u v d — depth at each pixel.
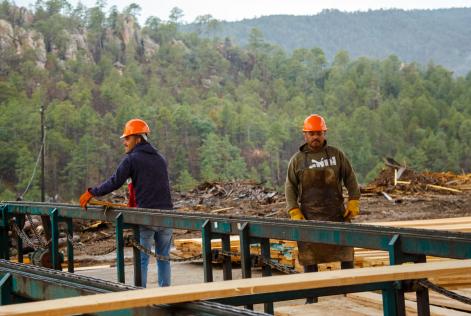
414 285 3.69
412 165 184.75
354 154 192.62
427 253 4.15
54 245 8.48
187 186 150.88
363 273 3.15
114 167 162.62
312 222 5.05
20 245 9.89
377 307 5.43
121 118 174.75
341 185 6.59
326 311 5.31
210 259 6.15
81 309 2.57
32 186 145.12
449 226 10.22
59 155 158.12
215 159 173.50
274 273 8.85
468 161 196.25
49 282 4.22
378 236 4.51
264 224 5.52
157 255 6.75
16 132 159.62
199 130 182.88
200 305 2.82
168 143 176.50
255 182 25.77
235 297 3.30
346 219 6.57
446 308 5.44
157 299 2.72
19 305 2.59
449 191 22.81
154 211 6.73
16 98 185.88
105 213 7.43
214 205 22.30
